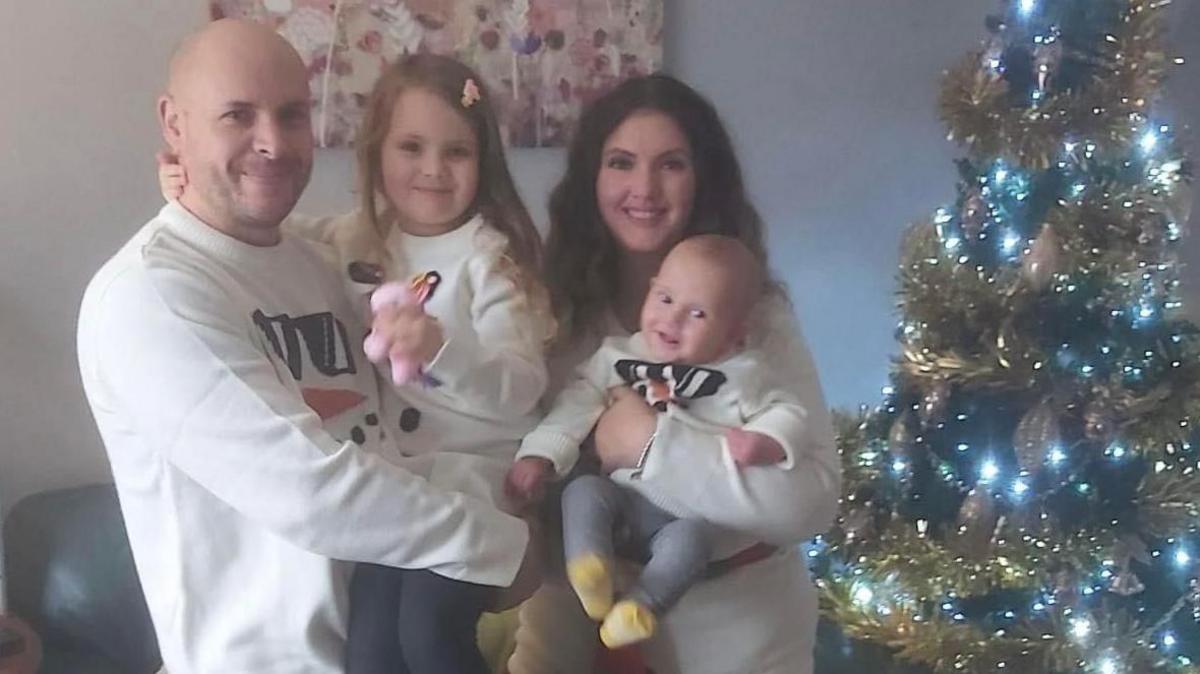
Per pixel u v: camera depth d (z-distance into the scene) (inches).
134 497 55.6
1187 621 98.4
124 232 96.0
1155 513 94.1
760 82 109.5
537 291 62.7
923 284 95.3
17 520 92.7
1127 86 90.5
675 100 68.6
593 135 69.5
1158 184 92.8
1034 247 88.7
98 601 89.7
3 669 80.5
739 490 59.8
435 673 53.7
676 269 62.6
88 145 94.0
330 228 63.9
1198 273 120.2
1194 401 92.0
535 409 64.0
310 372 55.3
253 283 54.6
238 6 94.1
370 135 62.3
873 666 96.7
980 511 93.0
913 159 114.8
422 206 61.0
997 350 91.4
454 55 99.3
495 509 54.2
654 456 59.7
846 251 115.4
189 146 53.2
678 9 105.9
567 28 101.5
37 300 95.3
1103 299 91.6
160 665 90.3
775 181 112.1
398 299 54.7
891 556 95.3
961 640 94.7
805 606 67.6
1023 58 91.2
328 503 50.1
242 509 51.4
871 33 111.3
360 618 54.9
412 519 51.1
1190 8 116.3
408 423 58.4
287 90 53.5
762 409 62.7
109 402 54.2
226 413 50.1
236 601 54.9
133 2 92.7
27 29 91.1
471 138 61.3
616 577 60.0
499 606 60.2
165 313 50.8
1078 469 94.3
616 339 65.6
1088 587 95.4
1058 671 93.2
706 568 61.5
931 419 94.1
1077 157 91.3
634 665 64.8
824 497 62.3
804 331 116.3
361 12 96.3
